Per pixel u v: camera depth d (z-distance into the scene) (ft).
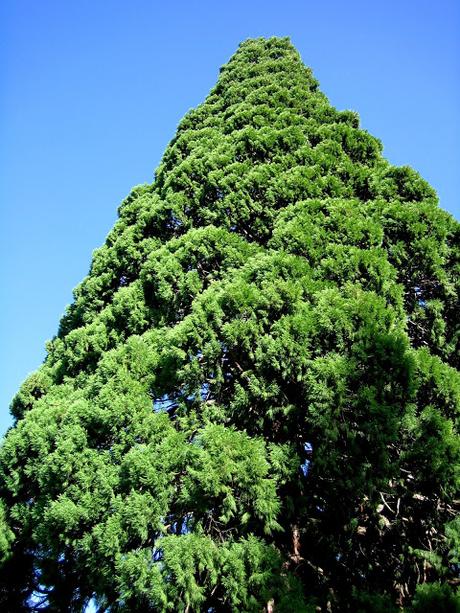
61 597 20.97
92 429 19.51
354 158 29.32
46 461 19.22
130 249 29.27
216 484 15.25
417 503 16.30
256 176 26.71
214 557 15.16
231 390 19.72
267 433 18.51
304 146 28.63
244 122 33.50
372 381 16.87
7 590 24.16
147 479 16.35
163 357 20.84
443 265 22.29
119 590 15.49
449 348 20.59
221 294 19.67
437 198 24.91
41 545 20.63
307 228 21.81
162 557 15.43
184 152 35.81
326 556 16.99
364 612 14.25
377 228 21.74
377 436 15.69
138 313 24.64
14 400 29.12
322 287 19.52
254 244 24.67
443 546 15.24
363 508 16.78
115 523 15.96
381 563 16.71
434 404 16.98
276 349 17.52
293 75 42.04
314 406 16.29
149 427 18.33
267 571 14.58
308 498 17.30
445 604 13.12
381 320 18.07
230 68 47.44
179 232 29.09
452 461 15.19
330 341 17.88
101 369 20.95
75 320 31.04
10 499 24.11
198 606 14.83
